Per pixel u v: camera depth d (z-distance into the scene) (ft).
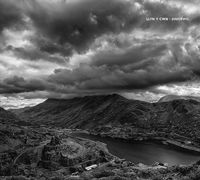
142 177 227.61
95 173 244.42
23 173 467.52
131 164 391.04
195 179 197.26
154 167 292.81
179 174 221.05
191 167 225.56
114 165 379.55
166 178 212.64
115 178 202.39
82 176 233.96
